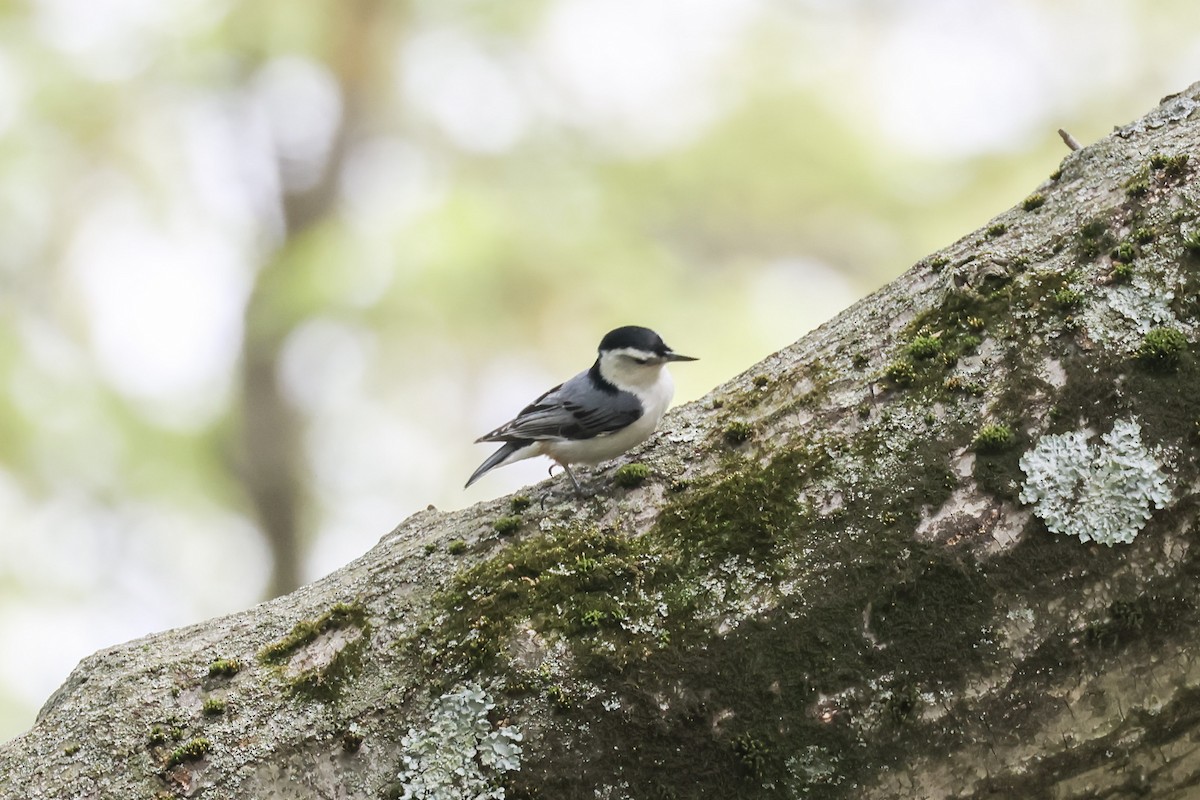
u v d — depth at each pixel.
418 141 20.73
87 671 5.73
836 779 4.75
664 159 19.62
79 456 19.30
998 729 4.78
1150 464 4.98
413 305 18.55
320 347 20.25
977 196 19.05
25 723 18.31
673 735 4.87
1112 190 5.87
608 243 18.94
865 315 6.20
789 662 4.90
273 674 5.42
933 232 19.20
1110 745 4.80
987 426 5.24
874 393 5.61
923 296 5.99
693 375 18.55
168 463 19.84
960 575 4.94
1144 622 4.82
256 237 21.33
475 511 6.23
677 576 5.23
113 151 19.81
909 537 5.06
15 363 18.84
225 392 20.73
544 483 6.30
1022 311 5.54
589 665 5.02
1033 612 4.86
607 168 19.77
